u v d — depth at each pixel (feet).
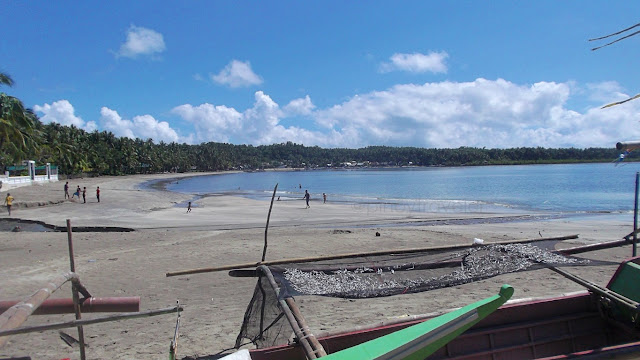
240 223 86.79
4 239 61.77
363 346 10.32
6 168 177.99
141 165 457.68
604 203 132.87
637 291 18.66
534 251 21.29
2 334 10.79
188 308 30.37
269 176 492.95
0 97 126.52
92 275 40.01
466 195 175.11
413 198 164.35
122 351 22.85
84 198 126.52
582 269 39.27
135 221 88.84
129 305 15.43
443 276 19.22
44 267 43.16
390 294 17.95
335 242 57.06
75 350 23.06
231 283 37.06
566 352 19.54
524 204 133.28
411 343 10.06
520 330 19.25
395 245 54.39
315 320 26.89
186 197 169.89
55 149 261.65
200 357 21.84
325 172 634.43
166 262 45.34
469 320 10.68
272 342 19.16
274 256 48.19
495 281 35.96
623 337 19.53
